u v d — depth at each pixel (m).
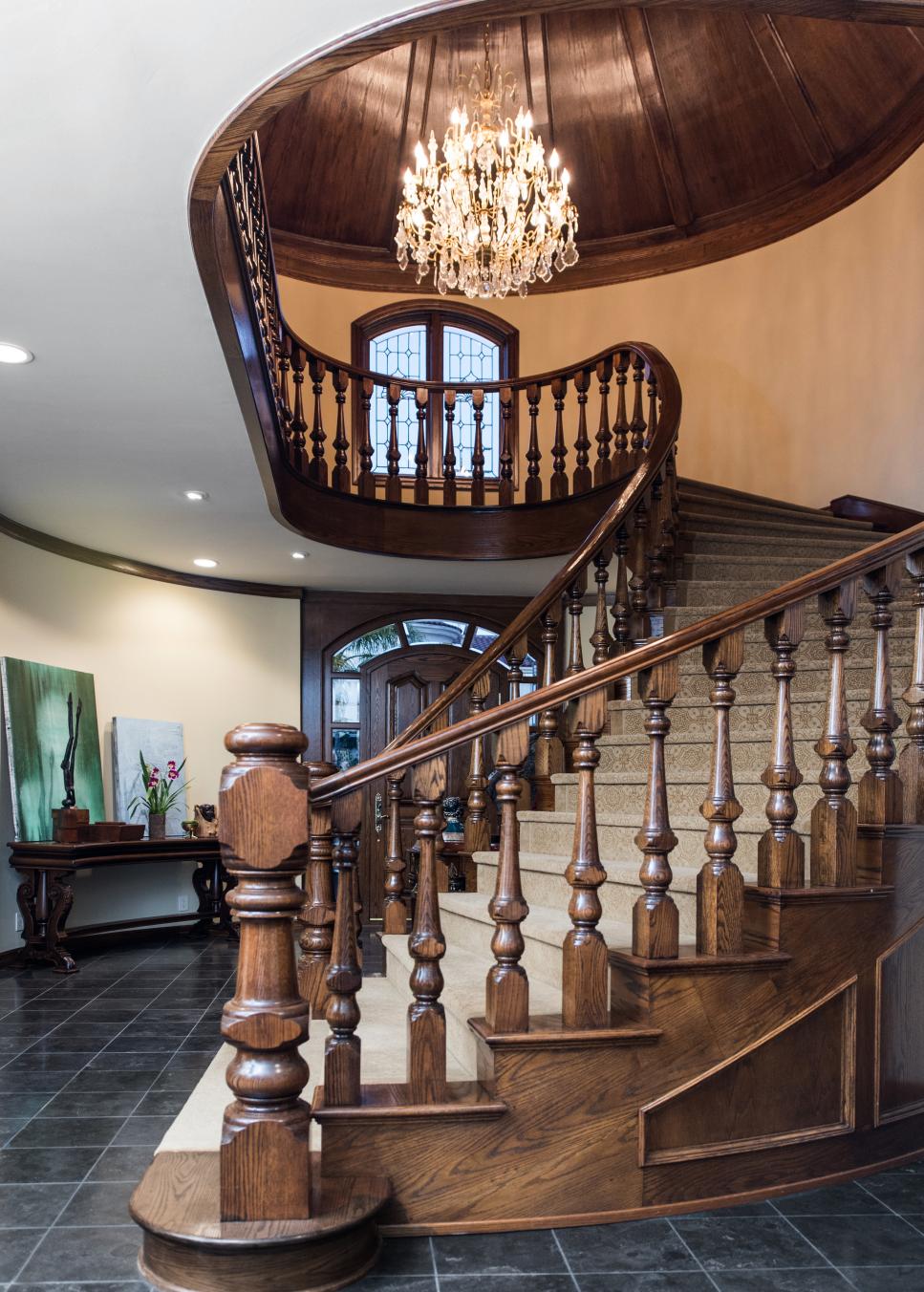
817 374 7.88
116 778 7.42
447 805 8.48
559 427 7.05
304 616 8.70
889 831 2.95
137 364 4.09
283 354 5.88
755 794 3.71
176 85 2.50
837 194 7.81
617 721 4.74
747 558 5.66
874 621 3.03
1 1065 4.12
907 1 2.60
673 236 8.82
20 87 2.48
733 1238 2.53
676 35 7.84
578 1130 2.62
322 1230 2.24
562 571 5.02
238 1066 2.34
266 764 2.39
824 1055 2.86
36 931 6.32
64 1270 2.37
